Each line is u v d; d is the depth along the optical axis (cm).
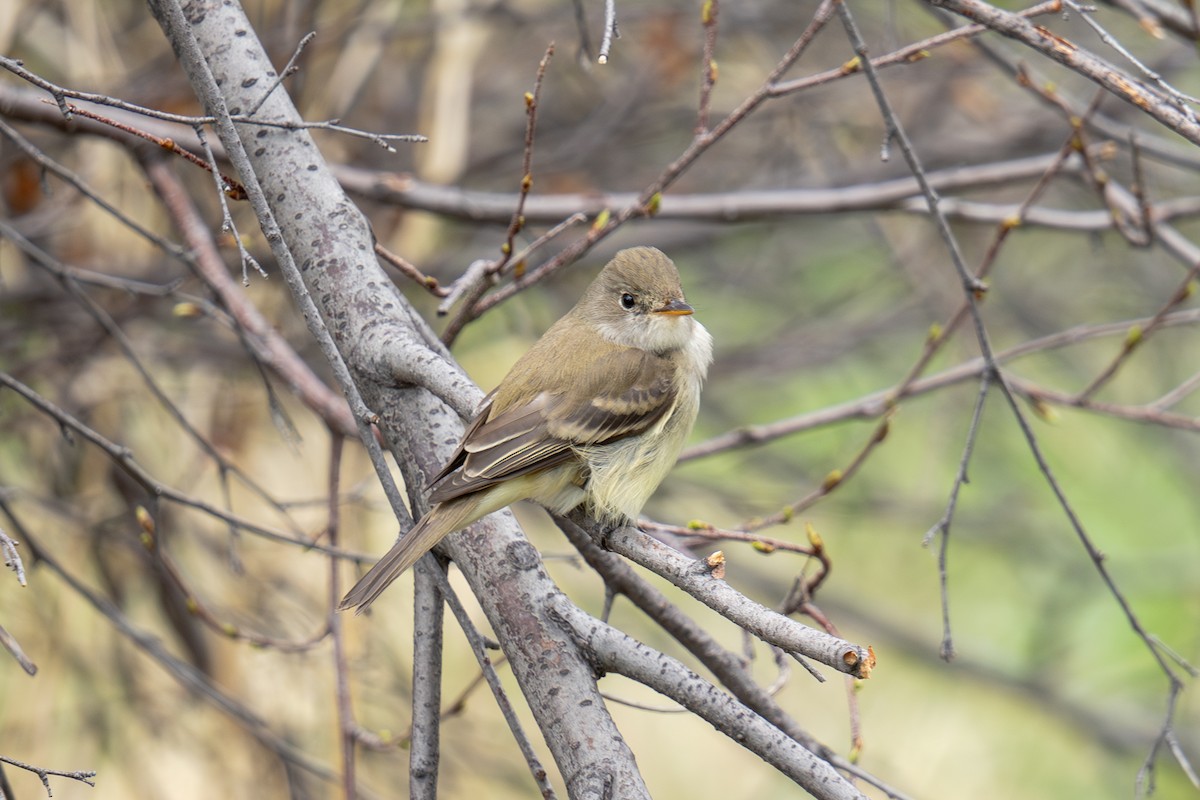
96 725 1059
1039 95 972
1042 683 1505
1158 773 1488
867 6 1455
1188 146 1270
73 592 1078
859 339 1536
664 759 1402
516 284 817
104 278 941
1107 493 1590
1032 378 1612
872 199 1078
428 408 672
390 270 1265
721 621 1452
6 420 1129
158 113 584
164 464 1135
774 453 1639
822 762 503
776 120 1470
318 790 1060
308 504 889
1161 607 1463
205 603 1051
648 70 1395
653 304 805
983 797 1441
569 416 737
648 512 1406
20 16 1078
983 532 1555
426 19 1221
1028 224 1060
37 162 811
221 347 1156
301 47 650
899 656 1547
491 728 1256
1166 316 1024
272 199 709
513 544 612
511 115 1462
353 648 1048
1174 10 888
